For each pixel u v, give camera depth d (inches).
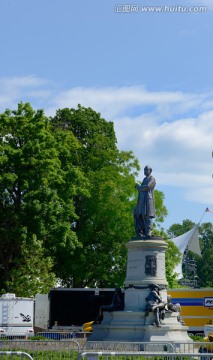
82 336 1891.0
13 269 2363.4
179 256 2901.1
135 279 1588.3
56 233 2395.4
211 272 5797.2
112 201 2704.2
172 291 2240.4
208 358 874.8
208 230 6166.3
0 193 2379.4
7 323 1929.1
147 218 1625.2
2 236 2386.8
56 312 2209.6
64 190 2482.8
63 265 2674.7
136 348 1278.3
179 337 1512.1
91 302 2213.3
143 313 1526.8
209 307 2210.9
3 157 2353.6
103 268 2667.3
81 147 2856.8
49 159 2394.2
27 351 1084.5
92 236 2731.3
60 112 3095.5
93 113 3107.8
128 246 1615.4
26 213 2356.1
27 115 2497.5
